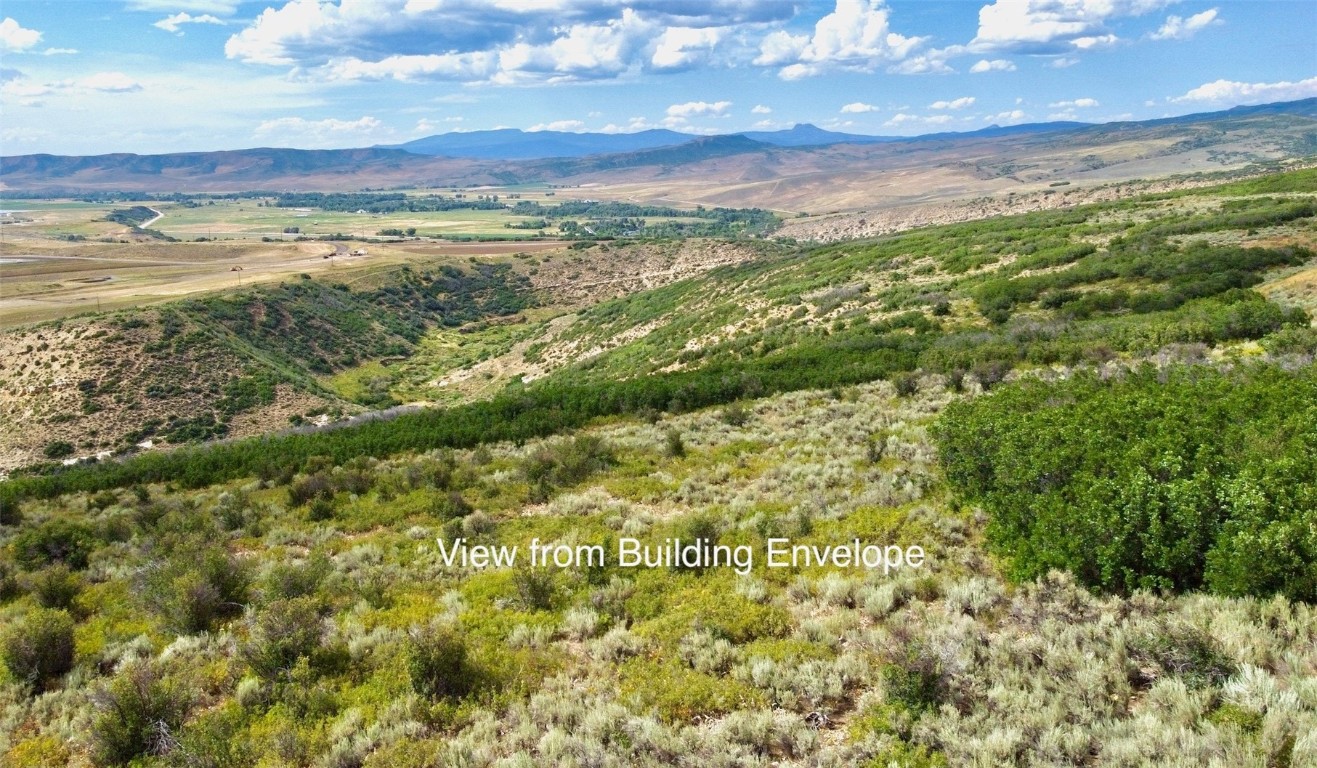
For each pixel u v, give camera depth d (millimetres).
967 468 13844
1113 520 9320
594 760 6828
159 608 12023
